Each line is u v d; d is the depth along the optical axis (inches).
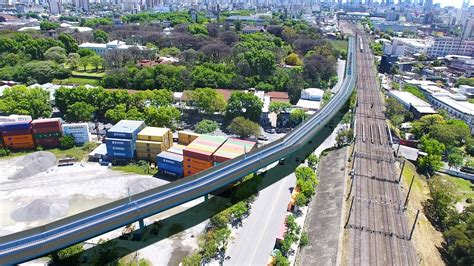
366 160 4621.1
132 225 3346.5
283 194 3941.9
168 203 3115.2
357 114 6382.9
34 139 4933.6
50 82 7780.5
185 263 2760.8
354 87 7367.1
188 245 3110.2
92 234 2701.8
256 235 3250.5
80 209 3582.7
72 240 2605.8
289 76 7554.1
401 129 5954.7
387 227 3299.7
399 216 3467.0
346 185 4005.9
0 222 3358.8
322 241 3161.9
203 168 4104.3
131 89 7219.5
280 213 3595.0
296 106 6407.5
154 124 5354.3
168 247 3080.7
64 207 3567.9
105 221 2751.0
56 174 4279.0
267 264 2881.4
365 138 5344.5
